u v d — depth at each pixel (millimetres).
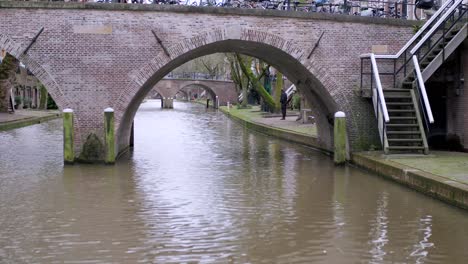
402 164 13211
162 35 15969
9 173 14750
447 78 16188
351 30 16672
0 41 15508
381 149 16594
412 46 16734
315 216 10219
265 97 37156
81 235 9039
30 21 15547
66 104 15844
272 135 26438
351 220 9883
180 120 40375
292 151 20469
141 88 16453
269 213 10477
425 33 16688
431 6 18031
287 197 11883
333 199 11602
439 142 16719
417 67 14859
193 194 12242
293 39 16500
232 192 12477
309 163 17031
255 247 8398
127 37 15875
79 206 11039
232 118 40969
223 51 20078
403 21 16844
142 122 37719
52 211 10617
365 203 11141
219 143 23453
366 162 14812
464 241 8555
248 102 61406
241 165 16703
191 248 8359
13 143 22828
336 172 15078
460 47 15656
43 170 15195
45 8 15547
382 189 12422
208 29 16109
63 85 15773
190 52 16797
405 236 8867
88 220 9961
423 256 7938
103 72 15852
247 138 25828
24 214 10398
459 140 15977
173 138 25594
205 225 9625
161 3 16969
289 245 8492
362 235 8969
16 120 32344
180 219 10039
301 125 27531
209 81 66562
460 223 9477
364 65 16719
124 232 9203
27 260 7852
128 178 14133
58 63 15719
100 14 15758
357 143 16688
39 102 52562
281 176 14578
